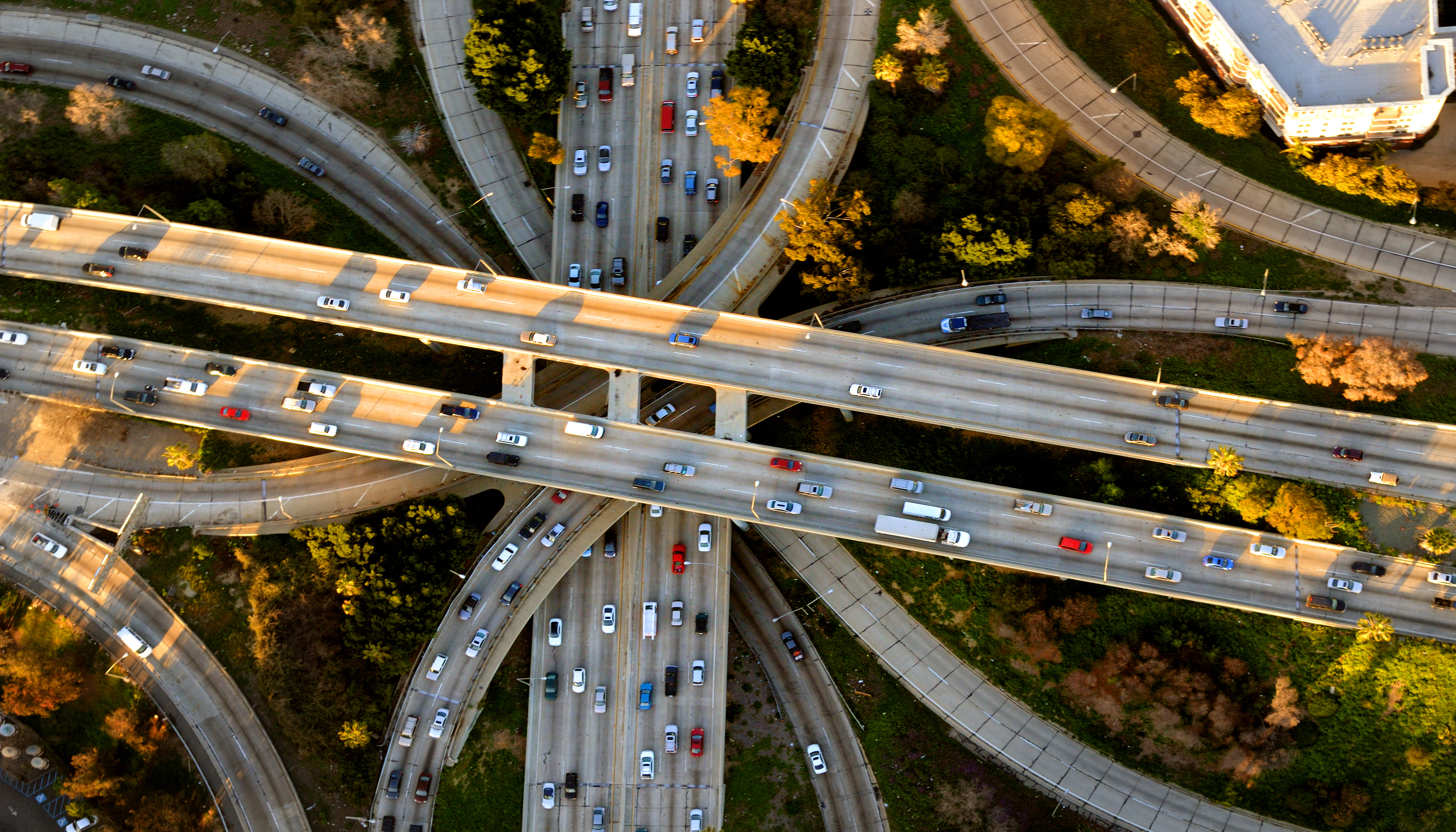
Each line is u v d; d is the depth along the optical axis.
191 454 173.12
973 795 167.50
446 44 187.00
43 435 174.25
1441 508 161.62
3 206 173.50
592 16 185.75
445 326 166.62
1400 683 160.75
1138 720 165.38
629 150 182.25
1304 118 169.50
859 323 174.38
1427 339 169.75
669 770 165.00
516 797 165.50
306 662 162.88
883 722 170.88
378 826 163.38
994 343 173.50
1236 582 160.00
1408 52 167.88
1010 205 174.88
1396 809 159.88
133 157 181.00
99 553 171.25
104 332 175.62
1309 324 171.12
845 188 177.38
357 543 163.75
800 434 176.62
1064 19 182.88
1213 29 173.50
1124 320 172.75
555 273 179.00
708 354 164.88
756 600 176.62
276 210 177.25
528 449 163.88
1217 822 164.25
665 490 162.25
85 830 162.50
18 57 186.75
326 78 185.88
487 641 165.00
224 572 169.50
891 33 182.12
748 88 176.25
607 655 168.38
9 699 162.12
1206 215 169.38
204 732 165.50
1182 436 163.38
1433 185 173.12
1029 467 171.75
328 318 167.00
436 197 183.50
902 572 174.12
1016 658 169.50
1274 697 162.50
